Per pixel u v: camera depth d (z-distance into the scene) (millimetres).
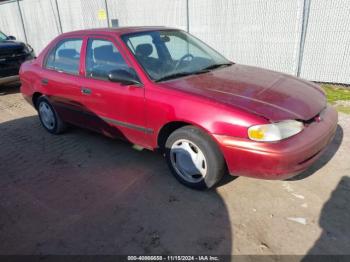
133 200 3203
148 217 2939
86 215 3029
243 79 3438
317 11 6281
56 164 4047
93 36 3982
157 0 8562
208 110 2895
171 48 3934
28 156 4324
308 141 2785
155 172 3686
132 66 3494
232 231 2699
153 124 3355
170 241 2641
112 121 3836
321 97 3334
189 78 3461
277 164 2682
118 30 3934
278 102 2924
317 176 3393
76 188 3479
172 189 3338
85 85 3986
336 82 6547
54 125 4930
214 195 3186
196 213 2947
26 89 5152
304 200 3025
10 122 5812
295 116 2801
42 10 12234
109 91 3682
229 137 2805
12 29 14195
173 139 3248
